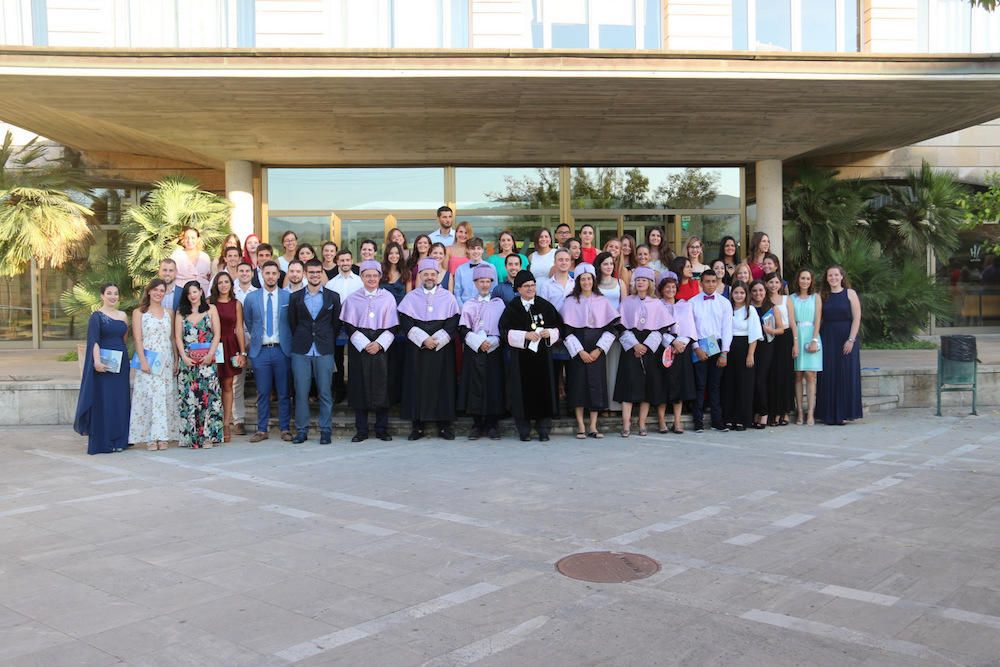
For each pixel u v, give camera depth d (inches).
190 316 330.3
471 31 559.8
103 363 321.1
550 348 335.6
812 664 133.1
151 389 328.5
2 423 395.2
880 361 496.7
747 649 138.8
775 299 366.3
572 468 285.9
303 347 334.3
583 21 565.9
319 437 354.6
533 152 579.5
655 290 358.3
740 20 574.2
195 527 216.1
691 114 494.9
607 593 165.3
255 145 547.5
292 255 381.1
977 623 149.3
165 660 136.0
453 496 246.8
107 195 639.8
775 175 609.0
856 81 438.0
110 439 323.3
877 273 603.8
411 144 551.8
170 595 165.8
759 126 521.3
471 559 187.3
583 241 393.1
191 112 476.1
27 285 666.2
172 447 336.5
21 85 424.2
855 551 191.0
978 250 722.2
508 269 354.6
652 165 622.5
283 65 417.7
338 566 183.2
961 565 181.0
